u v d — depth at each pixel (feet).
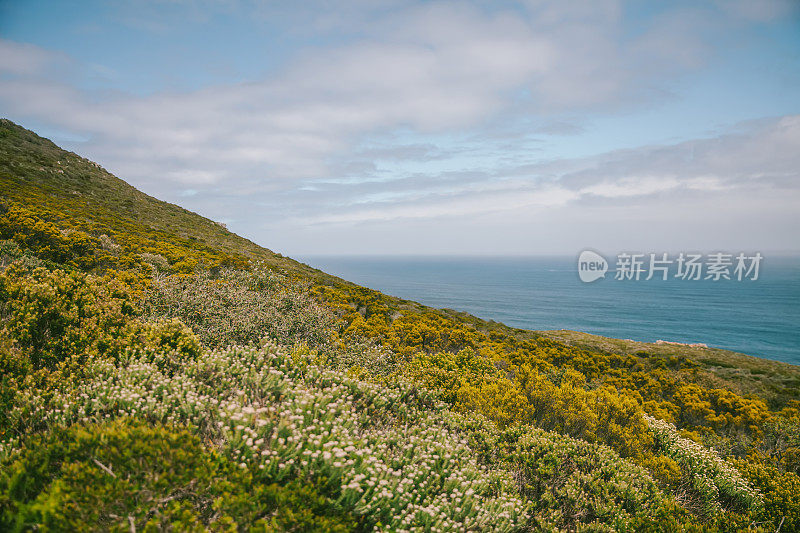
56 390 14.61
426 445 17.16
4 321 19.62
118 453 10.46
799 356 361.71
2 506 9.41
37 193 90.12
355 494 11.69
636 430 27.58
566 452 20.81
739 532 19.99
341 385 19.57
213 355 19.86
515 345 71.26
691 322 535.60
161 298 32.45
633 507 18.57
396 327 53.98
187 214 144.97
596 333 456.04
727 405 51.85
